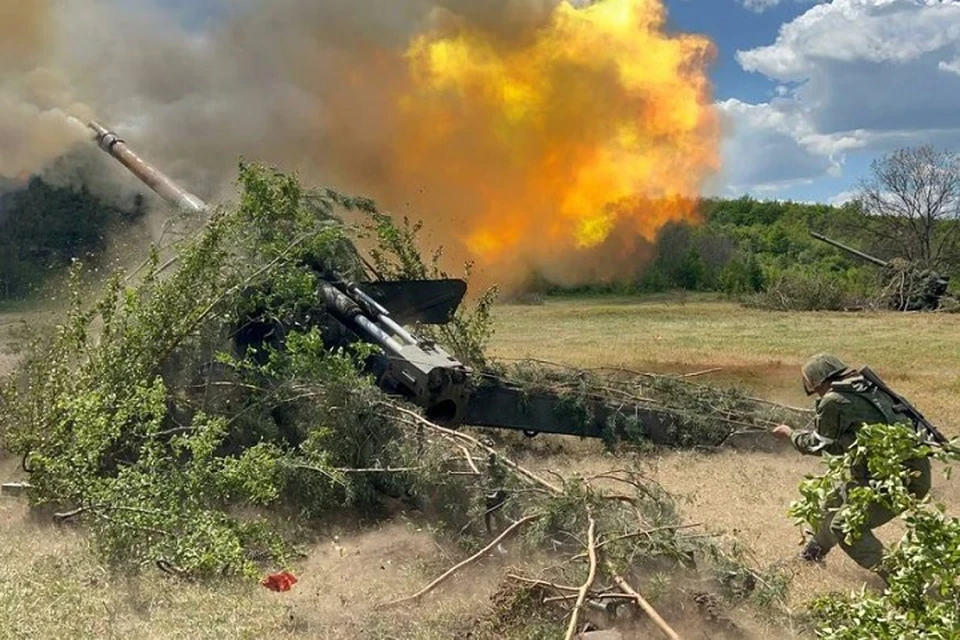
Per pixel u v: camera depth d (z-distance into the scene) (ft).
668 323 81.92
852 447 11.98
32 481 20.06
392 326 25.95
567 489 17.26
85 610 15.23
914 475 11.55
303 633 14.96
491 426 28.66
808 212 175.32
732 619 14.92
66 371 21.65
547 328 77.05
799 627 15.05
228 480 19.15
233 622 15.15
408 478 20.61
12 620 14.60
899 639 10.45
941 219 153.38
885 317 88.84
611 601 14.71
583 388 29.22
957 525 10.71
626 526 16.44
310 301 25.38
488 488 18.53
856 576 18.26
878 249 158.81
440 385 24.68
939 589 10.73
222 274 24.27
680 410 29.37
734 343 63.21
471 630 14.90
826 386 18.71
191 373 23.75
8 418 21.36
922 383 42.42
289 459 20.66
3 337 35.45
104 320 22.65
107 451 21.18
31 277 54.08
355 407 21.88
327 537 20.20
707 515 22.03
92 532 18.21
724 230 163.32
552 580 15.79
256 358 25.59
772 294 104.06
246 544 18.84
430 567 17.83
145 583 16.62
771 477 25.80
